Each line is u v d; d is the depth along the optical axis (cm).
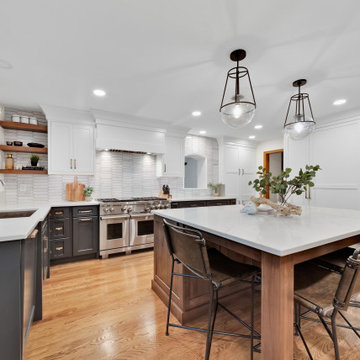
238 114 167
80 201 329
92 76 216
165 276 200
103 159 368
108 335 155
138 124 356
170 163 408
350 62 190
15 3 127
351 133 321
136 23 145
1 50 173
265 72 207
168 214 192
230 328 163
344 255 167
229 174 497
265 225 142
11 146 282
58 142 307
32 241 157
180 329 162
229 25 146
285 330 98
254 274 131
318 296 109
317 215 186
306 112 321
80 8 132
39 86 237
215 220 161
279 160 600
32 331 159
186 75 214
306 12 135
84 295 210
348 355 136
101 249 309
